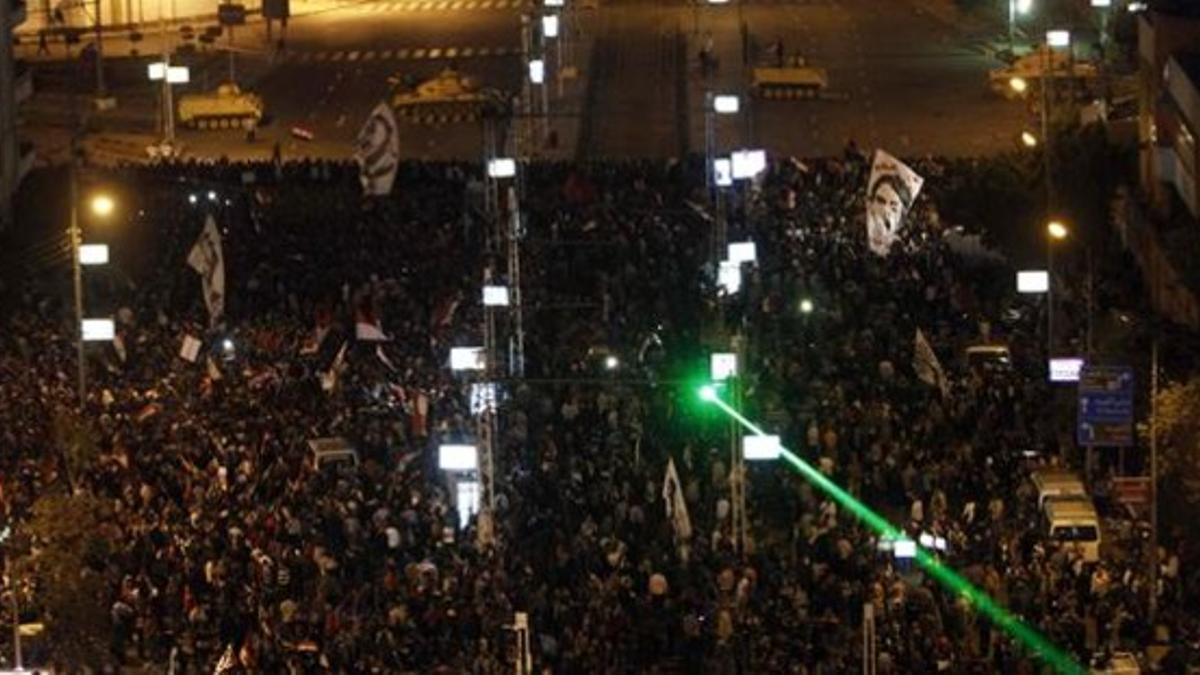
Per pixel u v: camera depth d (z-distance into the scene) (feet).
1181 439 349.41
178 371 422.82
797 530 341.62
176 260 507.30
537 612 313.94
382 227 513.04
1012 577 319.68
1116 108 596.29
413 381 412.36
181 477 362.74
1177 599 323.37
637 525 344.28
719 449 373.20
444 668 302.66
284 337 442.91
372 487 358.64
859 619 314.55
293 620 312.29
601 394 397.80
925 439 374.02
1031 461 369.09
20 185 581.53
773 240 487.20
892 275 461.37
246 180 562.66
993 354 414.21
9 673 294.25
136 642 323.98
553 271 474.49
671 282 466.70
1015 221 490.49
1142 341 408.05
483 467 346.13
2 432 388.98
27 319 463.01
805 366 407.23
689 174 548.72
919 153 625.82
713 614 313.32
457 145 649.61
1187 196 454.40
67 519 331.16
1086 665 300.40
